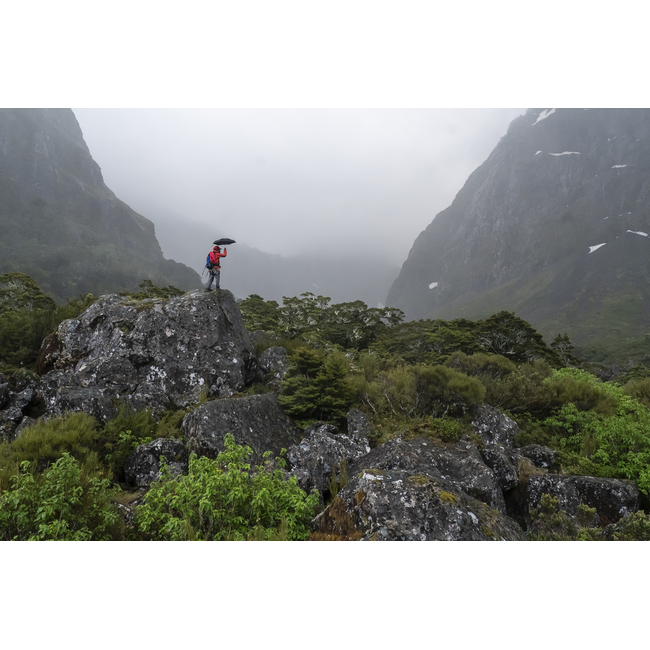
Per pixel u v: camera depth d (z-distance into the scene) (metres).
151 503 5.16
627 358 93.31
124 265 177.88
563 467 7.81
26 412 8.98
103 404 8.73
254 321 32.75
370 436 8.51
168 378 10.12
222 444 7.38
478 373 12.82
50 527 4.27
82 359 10.46
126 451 7.73
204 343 10.68
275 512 5.14
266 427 8.55
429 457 7.43
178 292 36.31
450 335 31.11
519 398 10.39
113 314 10.93
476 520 4.95
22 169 191.75
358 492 5.20
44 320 13.25
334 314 35.19
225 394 10.35
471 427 8.88
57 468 4.78
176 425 8.86
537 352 32.56
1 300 27.28
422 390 9.57
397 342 31.34
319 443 7.97
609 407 9.86
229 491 4.98
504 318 35.03
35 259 151.00
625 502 6.40
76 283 143.38
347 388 9.55
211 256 12.09
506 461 7.35
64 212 196.50
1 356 11.93
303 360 10.07
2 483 5.32
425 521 4.79
